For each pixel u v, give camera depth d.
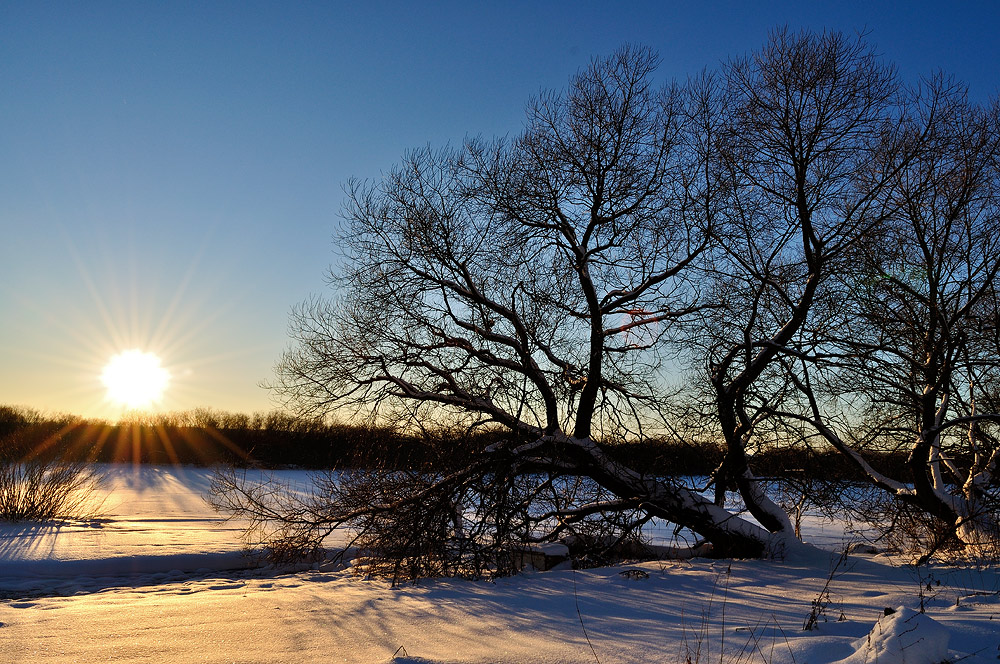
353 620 7.46
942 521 11.98
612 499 13.31
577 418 12.92
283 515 13.35
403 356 13.05
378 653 6.02
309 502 15.55
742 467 12.93
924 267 11.98
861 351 12.13
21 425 42.72
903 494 11.62
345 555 14.66
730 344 12.52
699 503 12.71
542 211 13.12
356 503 12.57
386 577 11.51
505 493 12.05
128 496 25.52
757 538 12.55
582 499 13.41
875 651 4.79
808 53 11.68
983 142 11.38
